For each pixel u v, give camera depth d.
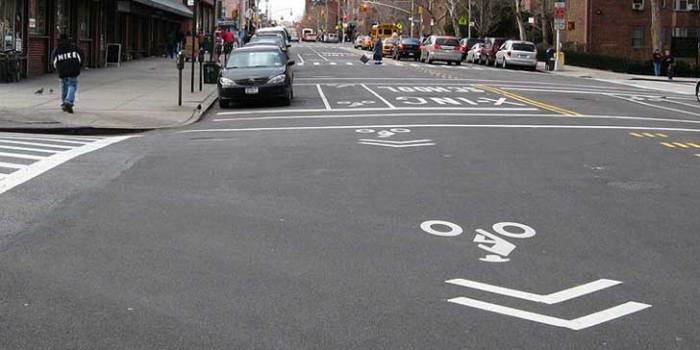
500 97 25.80
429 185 10.57
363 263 6.93
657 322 5.55
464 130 16.95
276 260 6.99
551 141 15.30
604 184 10.80
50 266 6.77
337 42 146.00
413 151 13.76
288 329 5.33
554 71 46.75
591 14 53.72
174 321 5.47
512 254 7.30
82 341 5.09
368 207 9.20
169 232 7.97
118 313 5.62
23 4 28.78
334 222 8.44
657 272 6.78
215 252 7.24
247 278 6.47
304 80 33.81
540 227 8.34
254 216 8.70
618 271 6.80
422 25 98.88
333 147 14.30
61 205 9.15
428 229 8.18
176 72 35.53
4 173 11.11
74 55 19.42
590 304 5.92
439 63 53.56
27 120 18.03
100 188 10.23
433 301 5.94
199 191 10.12
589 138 15.85
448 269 6.78
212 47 35.25
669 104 25.52
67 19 34.03
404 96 25.92
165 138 16.12
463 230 8.16
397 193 10.02
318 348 5.00
